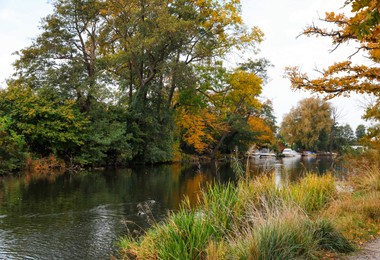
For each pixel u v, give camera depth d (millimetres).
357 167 13578
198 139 42156
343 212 8445
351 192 10492
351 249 6023
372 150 13945
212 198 8156
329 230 6293
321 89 11039
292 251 5371
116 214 12375
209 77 37188
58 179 21094
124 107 33156
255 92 40344
